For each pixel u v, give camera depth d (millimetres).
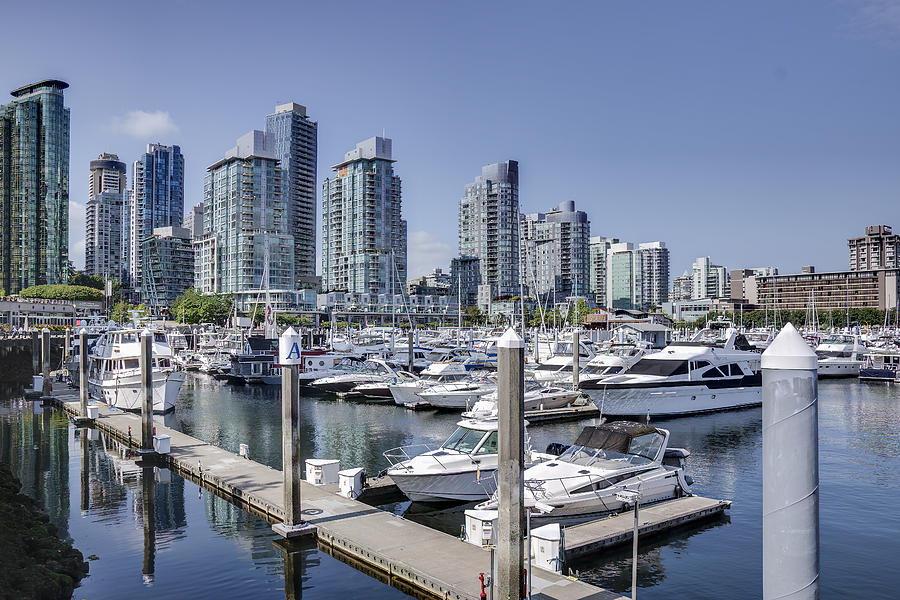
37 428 39375
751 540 19312
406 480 22453
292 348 18734
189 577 16766
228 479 24531
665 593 15938
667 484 22078
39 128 193250
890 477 26641
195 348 94562
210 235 198625
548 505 18859
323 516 19844
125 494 24672
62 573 16469
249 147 192750
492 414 35969
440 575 15227
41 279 190625
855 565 17703
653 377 42000
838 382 64938
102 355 49969
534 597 13859
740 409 44375
